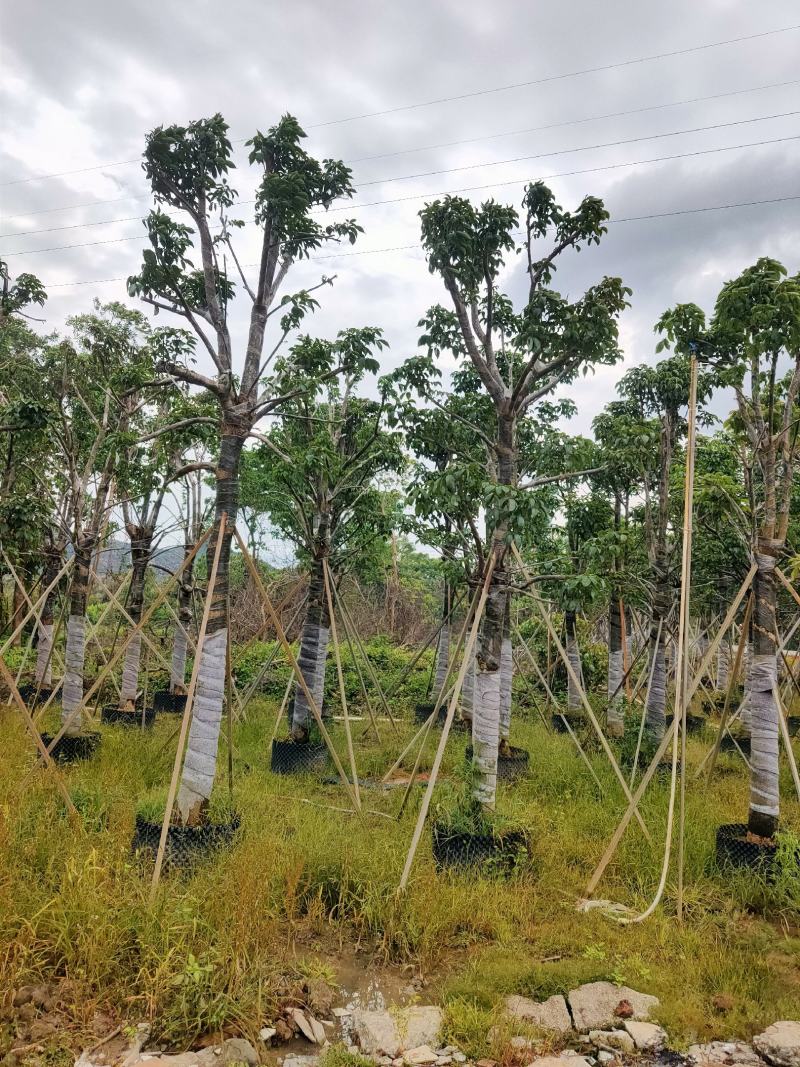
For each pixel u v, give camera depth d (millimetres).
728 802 8336
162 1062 3645
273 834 6348
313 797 8367
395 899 5207
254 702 14969
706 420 10906
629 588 11516
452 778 9117
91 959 4156
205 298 7934
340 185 7504
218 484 6883
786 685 10961
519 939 5141
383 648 20547
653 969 4707
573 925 5324
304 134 7094
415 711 14203
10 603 15812
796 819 7922
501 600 7023
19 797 6465
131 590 12867
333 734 10805
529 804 7602
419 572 31328
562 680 15508
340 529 12156
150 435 7059
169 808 5465
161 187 7246
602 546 9516
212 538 6871
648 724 10297
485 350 7605
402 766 10445
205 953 4281
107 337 12047
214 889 5043
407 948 4887
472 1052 3871
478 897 5543
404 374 9461
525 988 4496
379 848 6168
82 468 12273
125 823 6133
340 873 5641
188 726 6117
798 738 11539
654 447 10070
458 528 10234
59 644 15812
